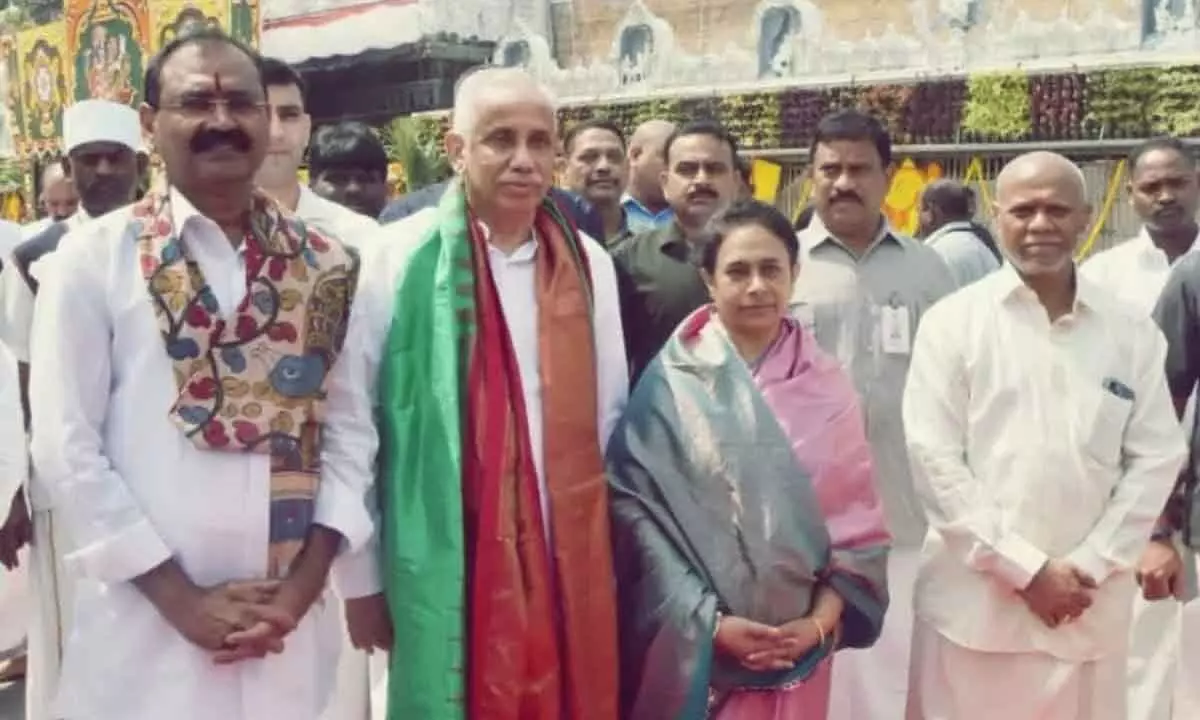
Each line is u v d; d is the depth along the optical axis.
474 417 3.22
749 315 3.58
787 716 3.52
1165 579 4.34
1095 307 3.87
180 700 2.93
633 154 6.20
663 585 3.43
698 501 3.47
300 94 4.40
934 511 3.86
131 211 2.97
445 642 3.13
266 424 2.93
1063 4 11.05
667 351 3.63
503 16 15.35
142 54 18.66
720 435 3.48
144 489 2.89
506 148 3.31
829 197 4.56
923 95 11.32
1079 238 4.05
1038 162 3.82
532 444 3.32
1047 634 3.80
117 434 2.91
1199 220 7.16
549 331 3.38
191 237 2.93
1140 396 3.88
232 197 2.93
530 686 3.22
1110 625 3.84
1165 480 3.84
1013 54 11.21
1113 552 3.76
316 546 3.00
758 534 3.44
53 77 20.47
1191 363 4.31
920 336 3.99
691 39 13.58
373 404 3.27
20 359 5.08
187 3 17.94
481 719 3.16
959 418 3.90
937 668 3.97
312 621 3.09
